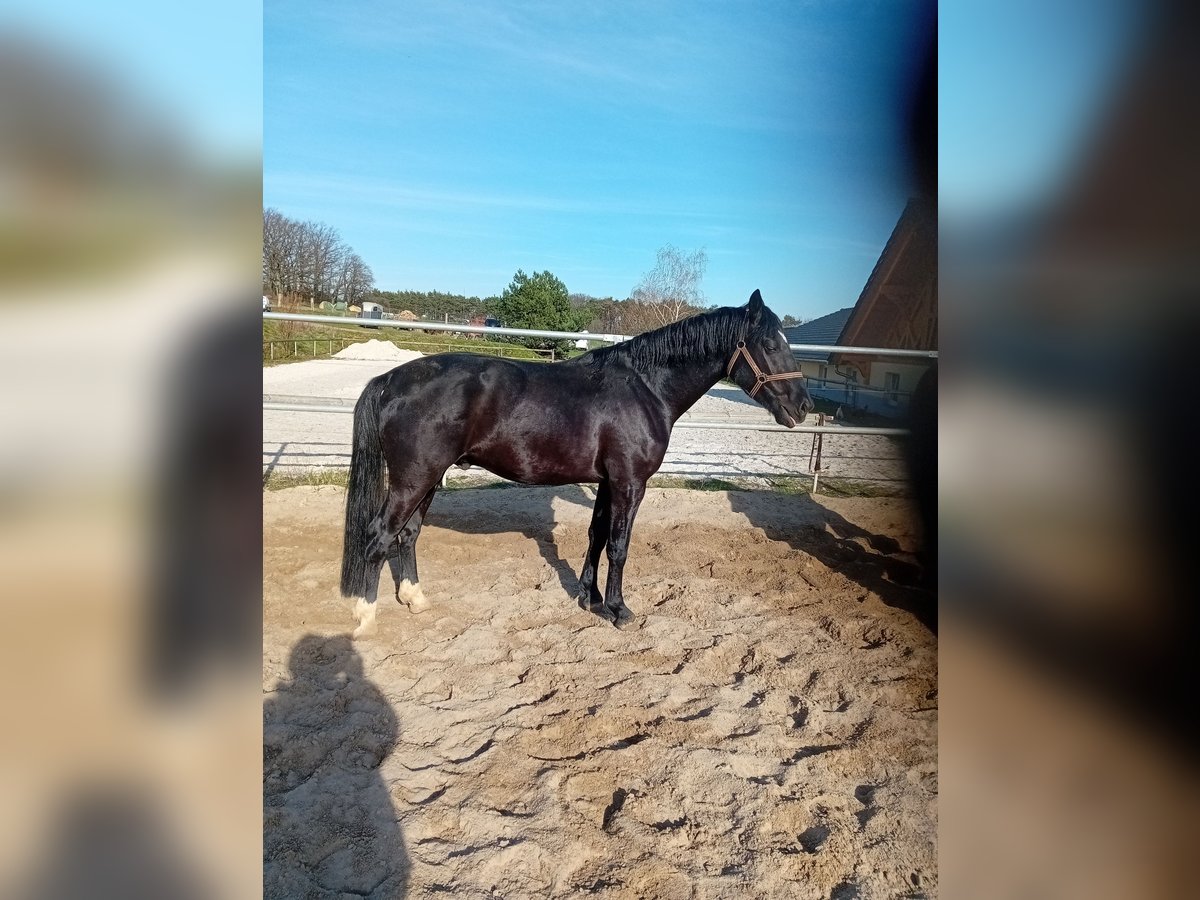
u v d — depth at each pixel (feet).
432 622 11.66
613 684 9.85
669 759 8.11
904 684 10.02
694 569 14.89
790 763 8.14
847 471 24.85
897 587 13.91
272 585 12.77
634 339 11.76
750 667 10.57
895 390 21.42
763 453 28.91
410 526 11.87
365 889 6.10
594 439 11.07
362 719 8.65
